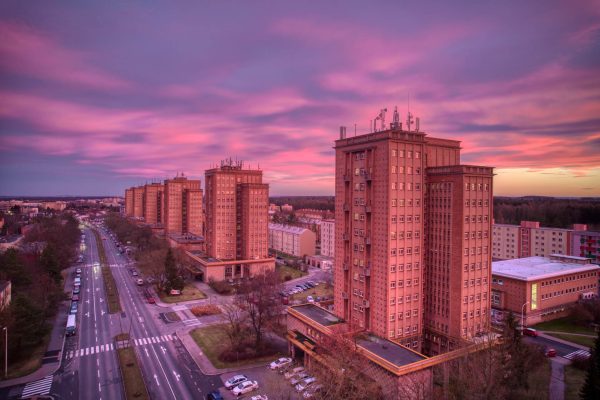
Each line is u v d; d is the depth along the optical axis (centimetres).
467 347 7606
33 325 9681
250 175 18925
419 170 9056
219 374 8669
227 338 10688
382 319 8681
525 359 7938
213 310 13062
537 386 8131
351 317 9519
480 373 6688
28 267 14438
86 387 8038
